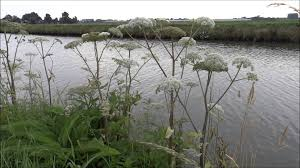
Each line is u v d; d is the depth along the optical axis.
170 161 4.12
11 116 5.23
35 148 4.00
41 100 6.64
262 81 17.92
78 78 16.23
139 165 4.17
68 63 21.88
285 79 18.62
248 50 31.55
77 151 4.14
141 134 4.89
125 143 4.46
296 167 8.48
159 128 4.87
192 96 13.41
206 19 4.16
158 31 4.31
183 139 4.18
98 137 4.70
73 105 5.41
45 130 4.60
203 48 4.94
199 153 3.81
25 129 4.33
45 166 3.80
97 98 5.12
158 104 5.23
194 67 3.70
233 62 3.86
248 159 8.70
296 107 13.34
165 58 23.86
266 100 14.27
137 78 16.45
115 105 4.90
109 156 4.14
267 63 23.86
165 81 3.55
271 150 9.41
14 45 34.38
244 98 14.25
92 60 23.44
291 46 35.31
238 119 11.68
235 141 9.83
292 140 10.20
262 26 43.56
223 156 4.30
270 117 12.13
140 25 4.13
